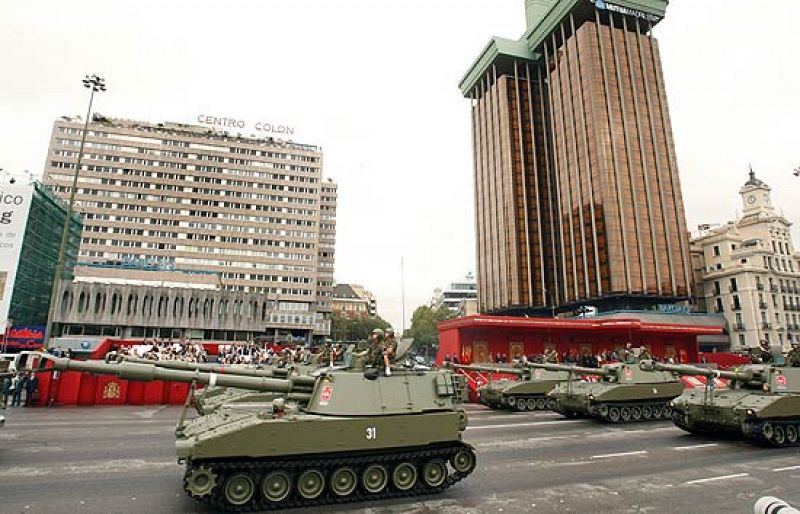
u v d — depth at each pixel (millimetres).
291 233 97188
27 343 40750
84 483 9711
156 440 14070
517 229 82750
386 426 9172
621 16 80062
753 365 16062
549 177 86562
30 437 14438
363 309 143625
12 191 41938
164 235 89938
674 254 70125
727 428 14891
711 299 73312
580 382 20844
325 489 8891
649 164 72375
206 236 92125
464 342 34250
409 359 11984
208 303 61000
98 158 89062
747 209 77375
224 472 8227
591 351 37031
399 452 9352
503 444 14195
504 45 90125
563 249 76875
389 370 10188
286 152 100188
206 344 44938
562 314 79812
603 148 70312
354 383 9711
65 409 21156
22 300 44094
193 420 10094
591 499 9008
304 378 9938
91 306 55594
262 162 98375
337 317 108875
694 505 8695
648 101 75688
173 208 91375
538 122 89250
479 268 93000
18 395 22031
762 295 68438
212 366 10352
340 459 8922
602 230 69000
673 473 10945
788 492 9523
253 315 63188
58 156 87688
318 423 8703
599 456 12648
